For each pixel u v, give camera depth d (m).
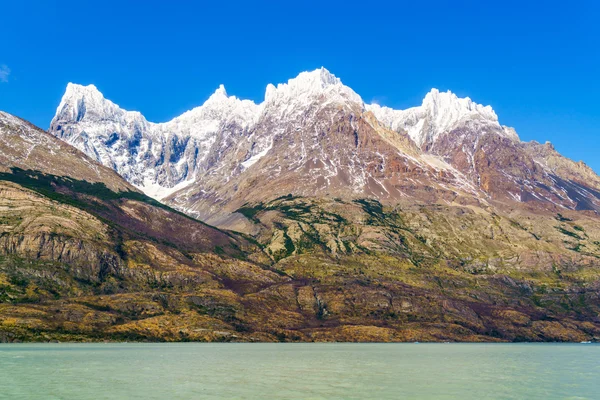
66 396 124.75
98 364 187.50
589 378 164.62
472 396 130.38
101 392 130.00
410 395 130.38
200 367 181.38
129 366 182.12
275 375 161.50
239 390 134.00
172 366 183.88
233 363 196.62
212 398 123.06
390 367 189.62
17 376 154.50
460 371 180.62
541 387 145.50
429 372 176.25
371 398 125.62
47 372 163.88
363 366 191.50
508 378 163.25
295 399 122.56
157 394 127.88
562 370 187.50
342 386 141.88
